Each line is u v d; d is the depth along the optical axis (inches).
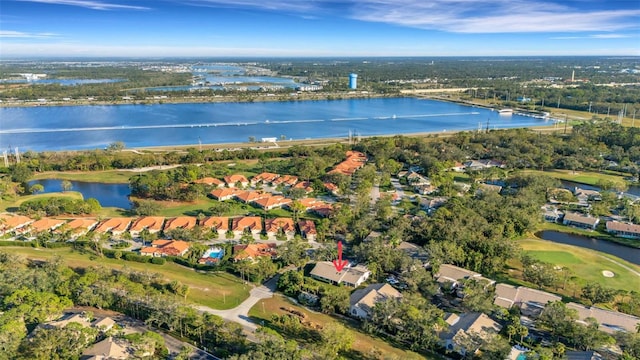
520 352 4244.6
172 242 6555.1
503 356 4015.8
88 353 4005.9
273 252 6387.8
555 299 5073.8
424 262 6003.9
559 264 6176.2
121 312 4896.7
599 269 6063.0
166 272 5880.9
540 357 3855.8
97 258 6235.2
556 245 6801.2
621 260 6348.4
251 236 6958.7
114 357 3941.9
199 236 6811.0
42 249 6496.1
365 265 5984.3
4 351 3919.8
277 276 5851.4
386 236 6683.1
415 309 4613.7
